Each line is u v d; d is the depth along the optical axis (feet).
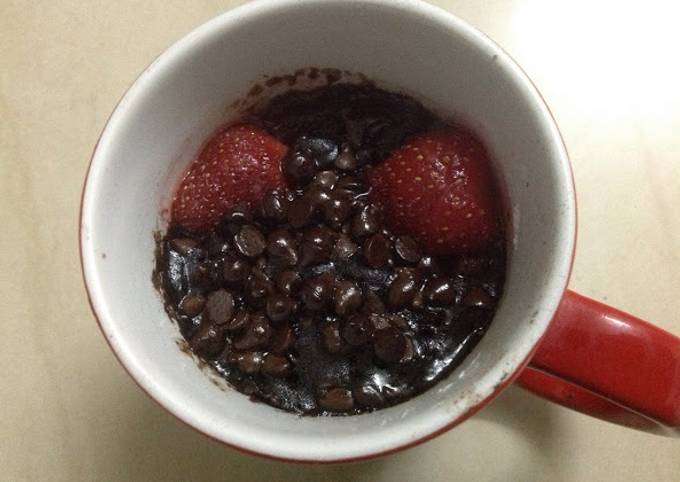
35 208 0.60
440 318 0.45
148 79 0.41
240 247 0.46
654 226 0.60
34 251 0.59
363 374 0.44
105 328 0.37
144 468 0.55
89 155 0.62
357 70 0.48
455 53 0.42
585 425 0.57
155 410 0.56
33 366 0.57
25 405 0.56
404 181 0.46
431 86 0.47
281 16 0.42
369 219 0.47
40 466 0.56
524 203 0.42
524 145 0.41
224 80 0.45
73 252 0.59
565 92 0.63
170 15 0.65
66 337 0.58
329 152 0.50
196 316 0.46
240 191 0.47
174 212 0.47
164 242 0.47
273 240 0.46
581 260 0.60
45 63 0.64
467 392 0.36
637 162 0.62
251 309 0.46
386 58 0.46
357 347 0.44
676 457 0.56
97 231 0.39
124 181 0.42
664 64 0.64
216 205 0.47
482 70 0.42
